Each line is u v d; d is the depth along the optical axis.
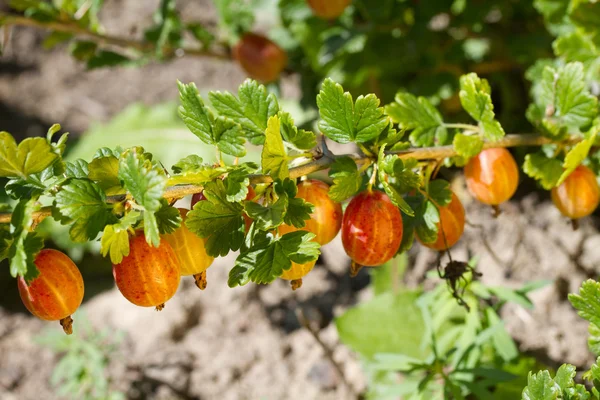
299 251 0.38
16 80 1.08
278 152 0.38
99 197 0.37
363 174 0.42
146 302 0.38
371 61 0.64
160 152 0.85
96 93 1.05
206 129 0.38
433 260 0.68
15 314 0.77
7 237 0.37
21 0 0.64
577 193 0.45
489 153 0.43
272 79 0.73
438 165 0.43
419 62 0.65
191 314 0.71
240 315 0.71
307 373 0.66
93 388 0.66
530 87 0.71
